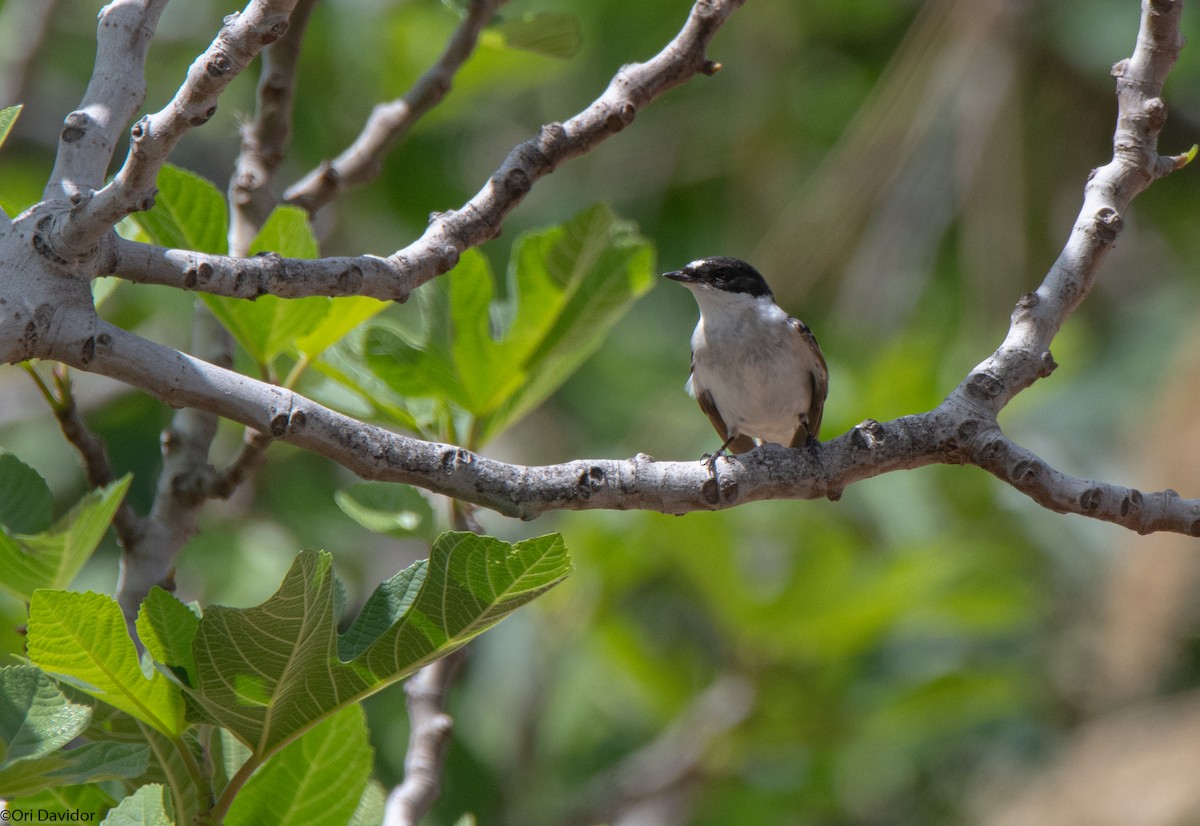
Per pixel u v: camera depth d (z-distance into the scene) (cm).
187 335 1313
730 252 1472
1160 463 1267
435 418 679
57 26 1502
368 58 1324
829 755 1216
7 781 411
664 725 1159
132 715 448
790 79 1462
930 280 1595
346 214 1421
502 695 1191
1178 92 1631
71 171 441
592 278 655
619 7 1541
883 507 1280
